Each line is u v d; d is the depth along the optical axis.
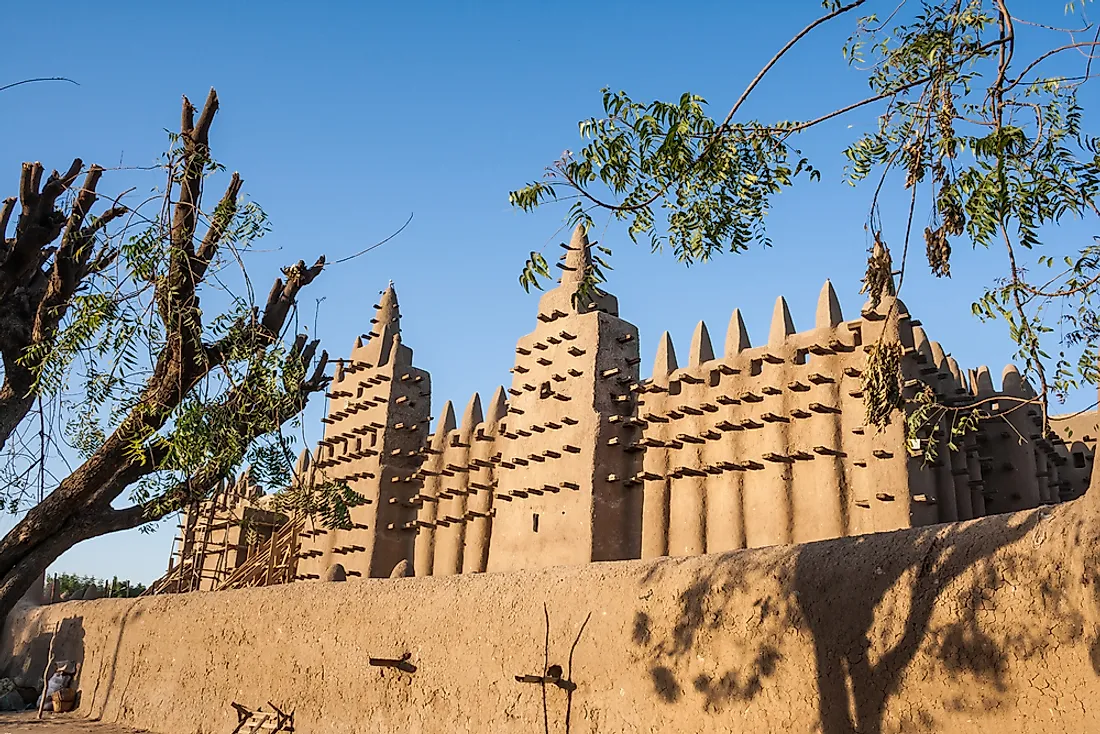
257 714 14.08
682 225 8.18
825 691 7.79
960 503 14.99
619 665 9.53
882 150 7.82
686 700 8.80
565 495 16.44
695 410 16.66
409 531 21.86
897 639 7.43
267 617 14.87
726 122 7.50
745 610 8.58
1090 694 6.31
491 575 11.75
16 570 12.45
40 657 21.88
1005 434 17.33
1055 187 6.71
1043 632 6.64
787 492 15.09
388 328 23.70
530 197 7.47
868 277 8.49
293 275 13.38
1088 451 19.67
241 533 24.98
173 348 11.31
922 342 15.20
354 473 22.47
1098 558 6.45
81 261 12.91
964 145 6.82
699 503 16.19
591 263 8.83
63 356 10.59
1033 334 6.75
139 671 17.52
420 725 11.55
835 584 7.98
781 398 15.70
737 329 16.89
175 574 25.83
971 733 6.84
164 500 12.03
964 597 7.12
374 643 12.69
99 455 12.57
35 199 13.69
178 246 10.85
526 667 10.49
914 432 8.02
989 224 6.53
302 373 11.34
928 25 7.30
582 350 16.97
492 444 20.25
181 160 11.23
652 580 9.58
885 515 13.62
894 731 7.27
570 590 10.41
